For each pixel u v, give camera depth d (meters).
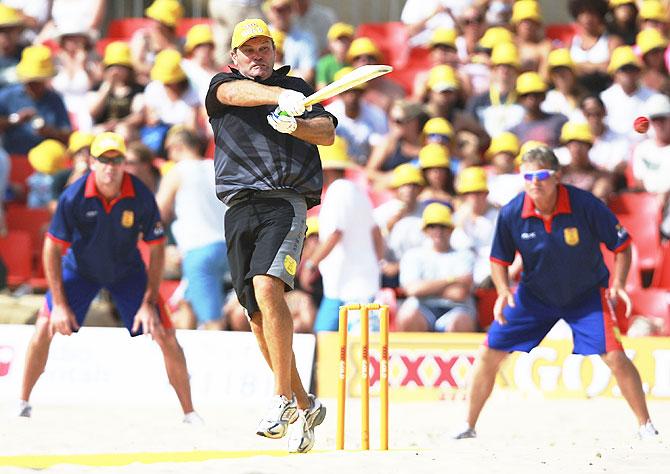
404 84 55.38
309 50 53.06
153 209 29.30
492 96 49.81
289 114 18.62
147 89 49.19
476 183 42.97
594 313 26.20
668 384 38.72
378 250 39.69
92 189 28.64
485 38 53.12
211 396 37.66
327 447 23.84
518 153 46.03
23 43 53.81
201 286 39.56
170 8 53.56
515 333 26.69
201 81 48.75
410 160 47.50
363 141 48.91
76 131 50.88
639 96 49.50
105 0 57.38
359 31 57.84
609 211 26.08
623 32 53.38
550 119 48.50
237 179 20.08
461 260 40.78
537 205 25.77
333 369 38.28
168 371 30.38
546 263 25.97
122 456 21.25
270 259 19.50
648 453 21.50
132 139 47.97
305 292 41.12
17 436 26.58
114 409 35.31
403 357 38.59
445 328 40.16
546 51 52.78
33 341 30.73
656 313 41.53
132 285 29.92
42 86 50.03
